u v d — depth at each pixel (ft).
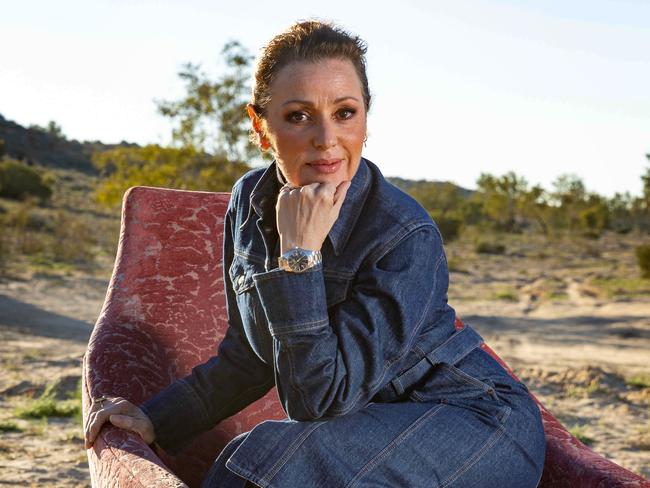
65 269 74.13
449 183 259.80
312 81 5.31
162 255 8.00
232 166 71.26
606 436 22.98
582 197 264.72
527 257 152.25
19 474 16.02
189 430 6.53
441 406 5.46
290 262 5.20
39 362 29.55
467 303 71.61
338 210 5.36
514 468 5.47
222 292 7.96
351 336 5.19
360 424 5.26
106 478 5.49
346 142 5.44
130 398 6.73
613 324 56.59
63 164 312.50
